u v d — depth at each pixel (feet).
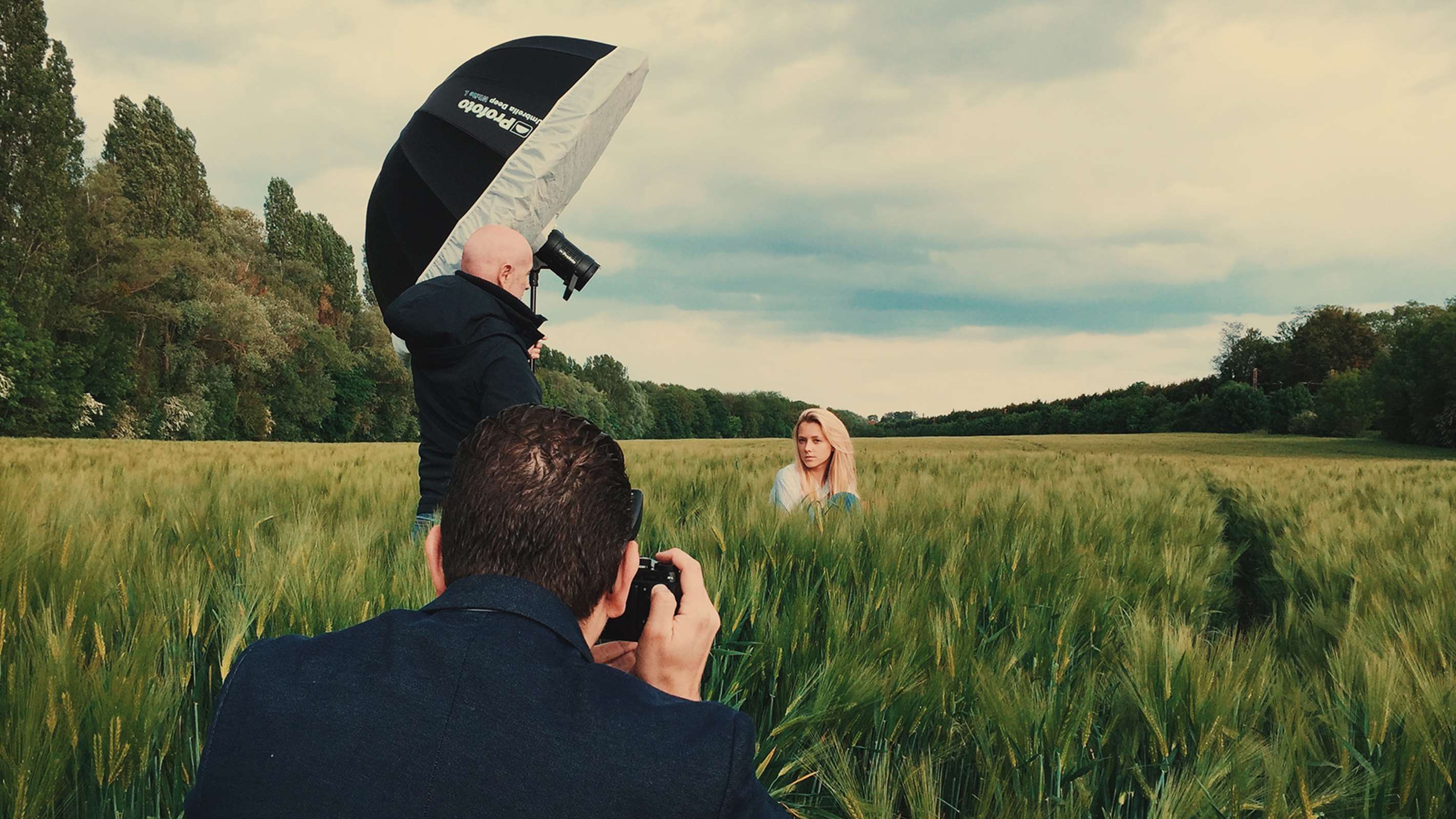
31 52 110.22
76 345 118.11
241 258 186.29
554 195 8.67
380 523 10.03
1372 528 15.19
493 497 2.43
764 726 6.57
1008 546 10.61
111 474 19.25
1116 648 7.53
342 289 244.42
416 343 7.18
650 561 3.36
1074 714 5.32
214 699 5.77
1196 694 5.38
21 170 108.47
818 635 7.52
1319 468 48.01
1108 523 14.15
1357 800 4.78
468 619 2.32
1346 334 268.21
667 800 2.01
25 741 4.15
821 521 10.32
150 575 6.66
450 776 2.00
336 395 190.29
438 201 8.38
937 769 5.65
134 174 153.58
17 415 104.78
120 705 4.36
